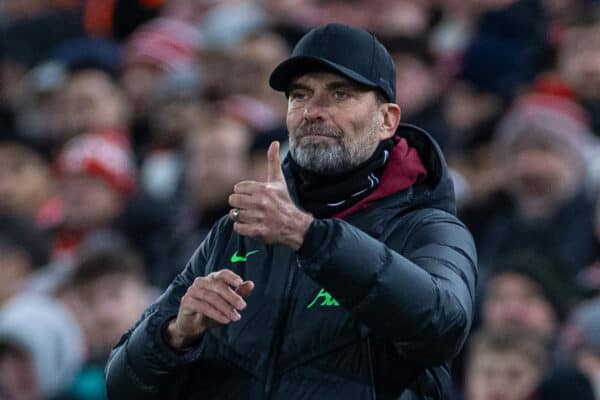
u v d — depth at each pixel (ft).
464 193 118.73
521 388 90.68
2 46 167.84
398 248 59.62
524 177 112.98
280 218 55.31
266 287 60.23
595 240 110.42
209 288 57.11
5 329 106.42
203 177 119.03
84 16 170.91
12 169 132.46
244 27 146.41
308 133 59.47
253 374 59.57
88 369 106.22
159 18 167.94
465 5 154.61
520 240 111.65
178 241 120.16
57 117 145.59
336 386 58.75
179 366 59.26
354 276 55.47
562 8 145.48
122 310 107.45
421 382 60.03
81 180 126.21
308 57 59.26
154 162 135.74
